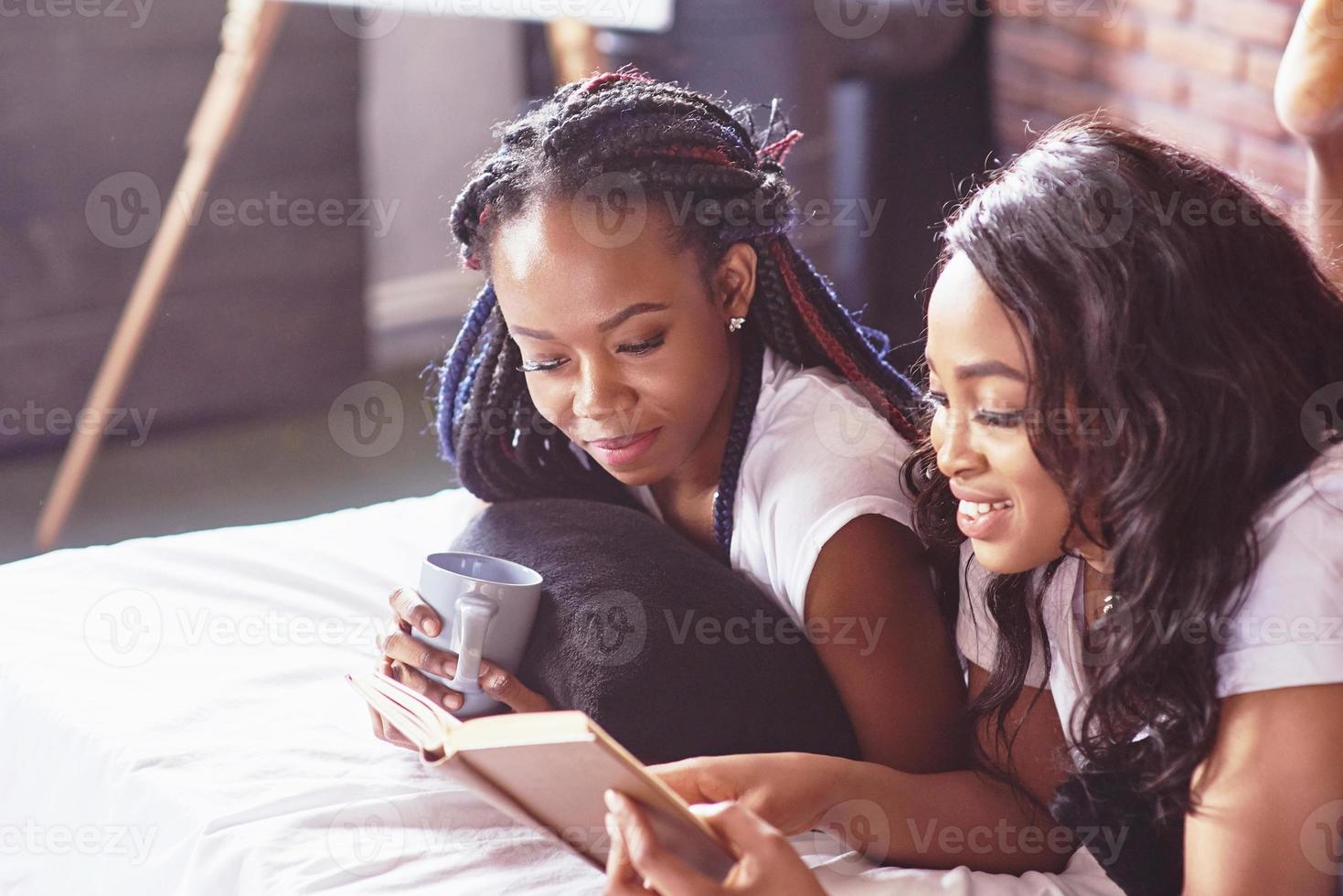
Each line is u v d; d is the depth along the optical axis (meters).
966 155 2.67
